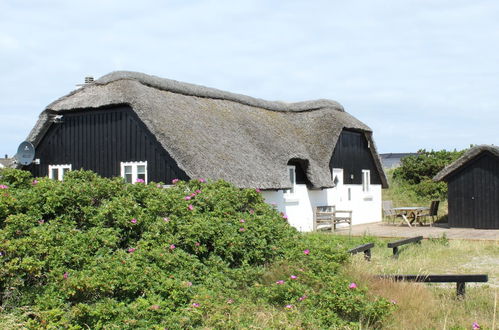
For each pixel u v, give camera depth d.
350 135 27.52
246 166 18.84
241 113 23.27
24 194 8.34
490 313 8.95
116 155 19.09
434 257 14.68
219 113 21.81
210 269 8.69
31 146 19.73
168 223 9.02
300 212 23.20
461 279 9.94
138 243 8.41
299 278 8.85
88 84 20.77
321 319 7.62
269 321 7.25
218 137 19.50
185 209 9.67
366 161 29.09
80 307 6.54
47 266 7.25
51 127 20.94
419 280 10.18
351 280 9.28
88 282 6.89
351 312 8.04
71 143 20.38
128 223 8.64
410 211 26.38
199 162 17.06
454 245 16.70
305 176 23.47
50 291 6.90
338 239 18.56
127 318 6.61
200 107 21.27
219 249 9.25
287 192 22.56
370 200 29.22
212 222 9.59
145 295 7.36
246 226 10.07
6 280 6.93
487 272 12.64
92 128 19.83
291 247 10.38
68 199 8.60
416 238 16.41
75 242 7.76
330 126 25.69
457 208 23.53
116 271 7.33
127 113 18.89
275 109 26.97
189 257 8.52
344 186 26.77
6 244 7.11
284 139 23.02
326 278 8.92
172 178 17.61
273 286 8.35
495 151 22.27
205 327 6.82
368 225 26.72
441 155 34.69
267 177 19.45
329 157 24.55
